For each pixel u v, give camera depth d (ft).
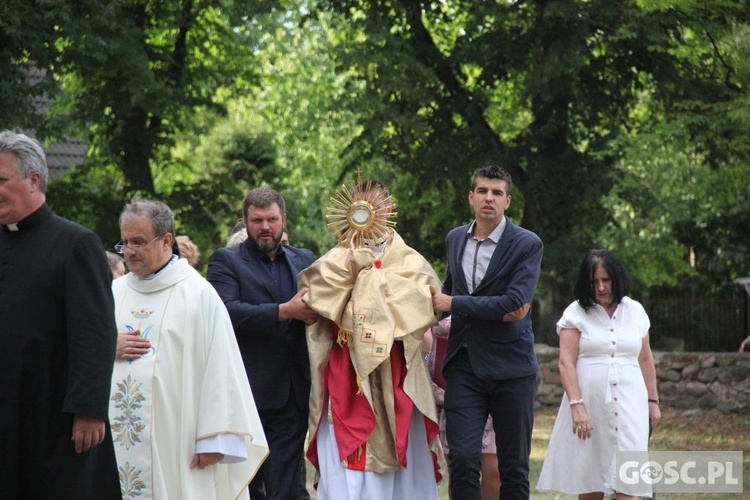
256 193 24.70
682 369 65.36
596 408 24.47
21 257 16.90
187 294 20.58
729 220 80.38
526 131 80.59
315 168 112.68
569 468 24.85
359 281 23.65
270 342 24.23
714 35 61.00
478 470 23.81
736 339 92.22
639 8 68.23
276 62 108.78
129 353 20.16
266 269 24.86
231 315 23.75
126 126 80.69
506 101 88.12
